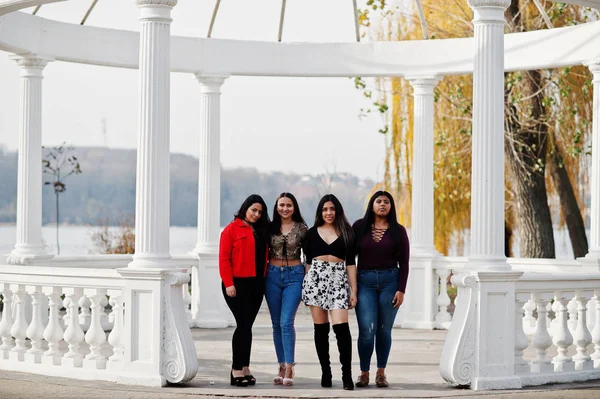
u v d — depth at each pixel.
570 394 10.62
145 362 11.02
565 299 11.74
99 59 16.28
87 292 11.63
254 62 17.47
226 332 16.56
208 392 10.55
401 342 15.41
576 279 11.65
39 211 15.77
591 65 15.23
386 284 11.04
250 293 11.21
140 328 11.09
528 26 23.52
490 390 10.85
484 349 10.95
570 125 23.66
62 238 38.12
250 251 11.17
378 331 11.12
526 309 16.61
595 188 15.28
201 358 13.43
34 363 11.98
